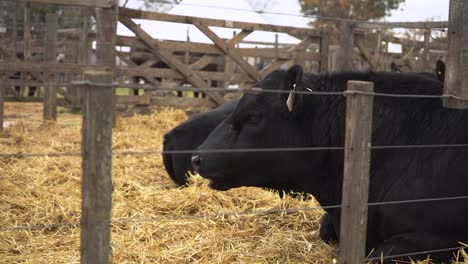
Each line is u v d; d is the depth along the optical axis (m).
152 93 10.77
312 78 4.18
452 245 3.66
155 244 4.18
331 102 4.03
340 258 3.19
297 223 4.86
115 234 4.42
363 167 3.10
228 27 11.06
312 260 4.01
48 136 9.02
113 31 9.44
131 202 5.25
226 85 13.50
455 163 3.71
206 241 4.26
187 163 6.25
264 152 4.03
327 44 12.23
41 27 16.52
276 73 4.08
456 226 3.63
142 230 4.43
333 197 4.12
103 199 2.47
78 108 14.10
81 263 2.53
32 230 4.52
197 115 6.41
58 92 13.01
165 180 6.60
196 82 11.00
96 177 2.45
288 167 4.06
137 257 3.95
